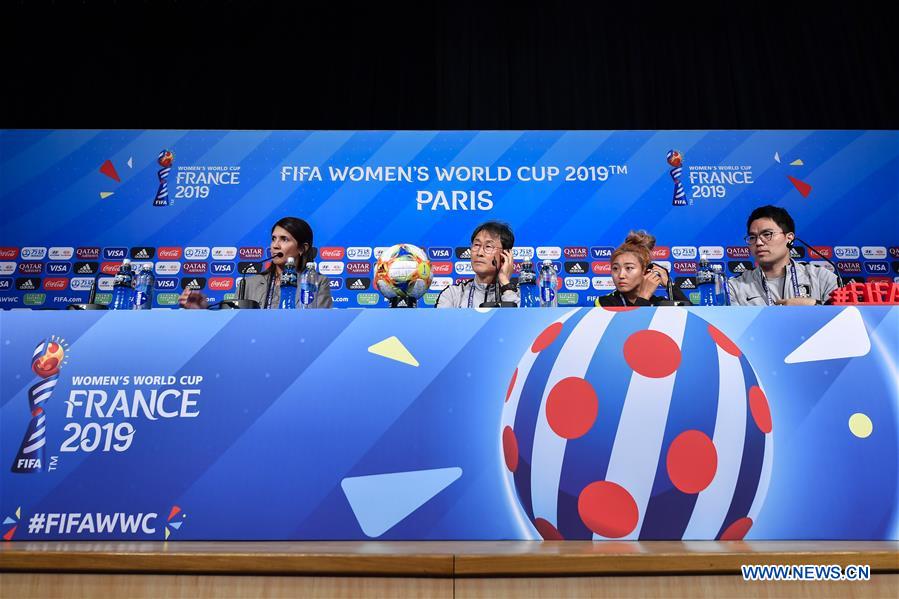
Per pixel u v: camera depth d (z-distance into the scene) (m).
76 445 1.09
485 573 0.90
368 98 3.95
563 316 1.14
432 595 0.90
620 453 1.07
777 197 3.46
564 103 3.91
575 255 3.43
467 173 3.53
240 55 4.02
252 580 0.92
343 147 3.55
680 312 1.13
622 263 3.13
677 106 3.90
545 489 1.07
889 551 0.91
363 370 1.12
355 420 1.10
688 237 3.43
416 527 1.06
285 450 1.09
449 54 3.96
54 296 3.38
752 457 1.07
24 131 3.54
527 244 3.44
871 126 3.85
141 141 3.55
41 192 3.47
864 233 3.42
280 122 3.93
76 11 4.04
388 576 0.91
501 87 3.91
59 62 3.97
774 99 3.90
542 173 3.52
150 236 3.44
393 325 1.14
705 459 1.06
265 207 3.47
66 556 0.92
